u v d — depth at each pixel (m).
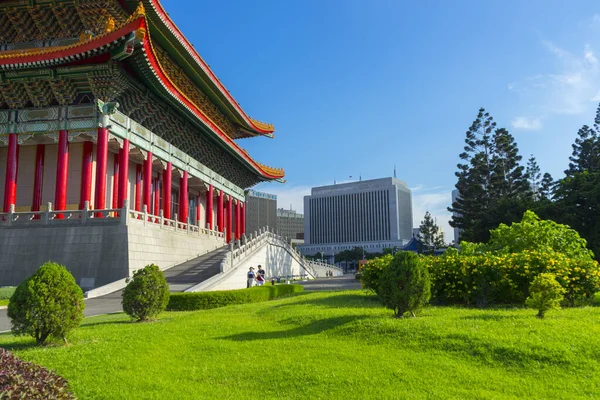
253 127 70.56
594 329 11.73
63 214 35.78
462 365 9.92
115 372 10.16
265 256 51.34
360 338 12.46
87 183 38.00
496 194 66.38
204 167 57.91
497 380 9.00
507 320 13.21
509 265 18.27
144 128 42.88
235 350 11.88
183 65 48.19
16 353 11.55
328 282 58.81
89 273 33.34
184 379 9.77
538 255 18.52
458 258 19.83
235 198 71.44
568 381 8.85
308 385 9.04
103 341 13.12
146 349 12.12
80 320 13.40
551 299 13.68
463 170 69.94
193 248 46.41
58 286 12.98
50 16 39.38
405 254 14.78
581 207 46.47
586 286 17.55
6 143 37.88
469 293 18.84
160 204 53.09
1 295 27.66
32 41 40.88
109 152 43.16
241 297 25.91
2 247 34.84
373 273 22.00
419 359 10.32
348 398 8.34
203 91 55.59
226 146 57.19
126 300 17.81
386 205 195.50
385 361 10.27
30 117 37.44
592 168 61.25
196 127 50.59
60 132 36.59
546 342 10.58
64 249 34.16
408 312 15.55
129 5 38.25
